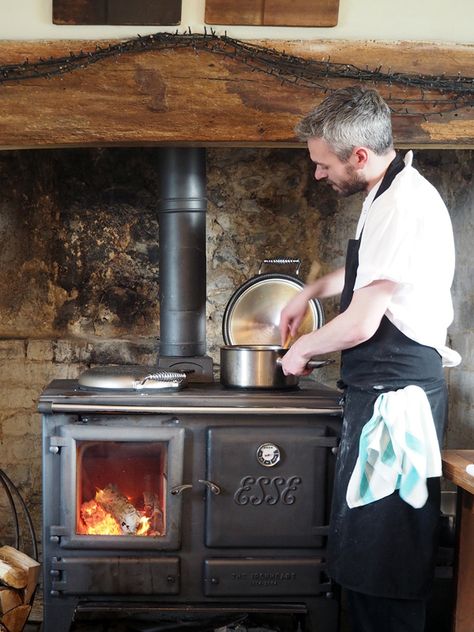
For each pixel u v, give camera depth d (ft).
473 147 8.11
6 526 9.55
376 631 6.84
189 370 8.36
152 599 7.43
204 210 8.50
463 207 9.50
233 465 7.26
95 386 7.55
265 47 7.73
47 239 9.41
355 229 9.55
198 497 7.32
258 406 7.22
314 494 7.31
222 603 7.46
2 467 9.52
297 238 9.57
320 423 7.34
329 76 7.78
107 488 7.59
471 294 9.56
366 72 7.77
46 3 7.77
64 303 9.50
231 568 7.35
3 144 7.79
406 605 6.67
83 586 7.31
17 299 9.45
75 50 7.71
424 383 6.57
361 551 6.59
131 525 7.48
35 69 7.68
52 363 9.44
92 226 9.44
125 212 9.44
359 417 6.66
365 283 6.25
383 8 7.86
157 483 7.61
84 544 7.25
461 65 7.84
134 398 7.22
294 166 9.50
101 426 7.22
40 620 8.37
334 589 7.45
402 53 7.82
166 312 8.49
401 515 6.50
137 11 7.73
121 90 7.73
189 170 8.32
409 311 6.41
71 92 7.72
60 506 7.27
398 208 6.25
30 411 9.48
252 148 9.46
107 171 9.40
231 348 7.74
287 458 7.28
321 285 7.82
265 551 7.41
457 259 9.55
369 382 6.63
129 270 9.50
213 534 7.29
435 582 7.86
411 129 7.88
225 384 7.86
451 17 7.89
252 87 7.76
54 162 9.34
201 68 7.73
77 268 9.48
